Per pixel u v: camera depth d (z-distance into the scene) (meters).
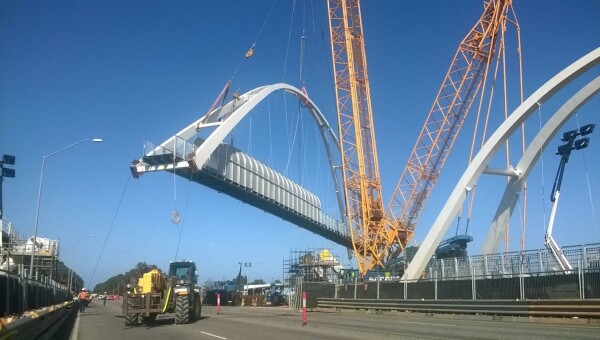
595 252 24.47
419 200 66.12
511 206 49.78
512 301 26.84
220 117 52.66
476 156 47.88
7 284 14.66
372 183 66.38
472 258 32.22
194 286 29.25
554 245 43.62
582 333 18.45
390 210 66.75
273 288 71.00
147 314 25.28
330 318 30.19
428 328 21.38
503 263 29.70
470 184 48.16
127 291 26.81
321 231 69.94
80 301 46.81
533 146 48.56
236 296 62.97
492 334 18.22
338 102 66.31
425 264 47.59
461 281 31.47
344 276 65.06
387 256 65.88
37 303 23.62
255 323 25.47
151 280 25.67
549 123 47.53
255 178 53.56
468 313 29.55
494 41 61.72
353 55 66.62
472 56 62.91
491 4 61.97
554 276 25.66
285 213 60.72
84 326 26.45
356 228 66.50
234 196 54.06
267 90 58.38
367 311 38.34
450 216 47.75
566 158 47.28
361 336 18.00
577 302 23.47
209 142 45.56
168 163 44.69
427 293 34.25
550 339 16.30
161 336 19.39
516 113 46.69
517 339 16.39
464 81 63.56
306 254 71.56
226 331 20.78
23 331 11.40
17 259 49.53
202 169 45.84
